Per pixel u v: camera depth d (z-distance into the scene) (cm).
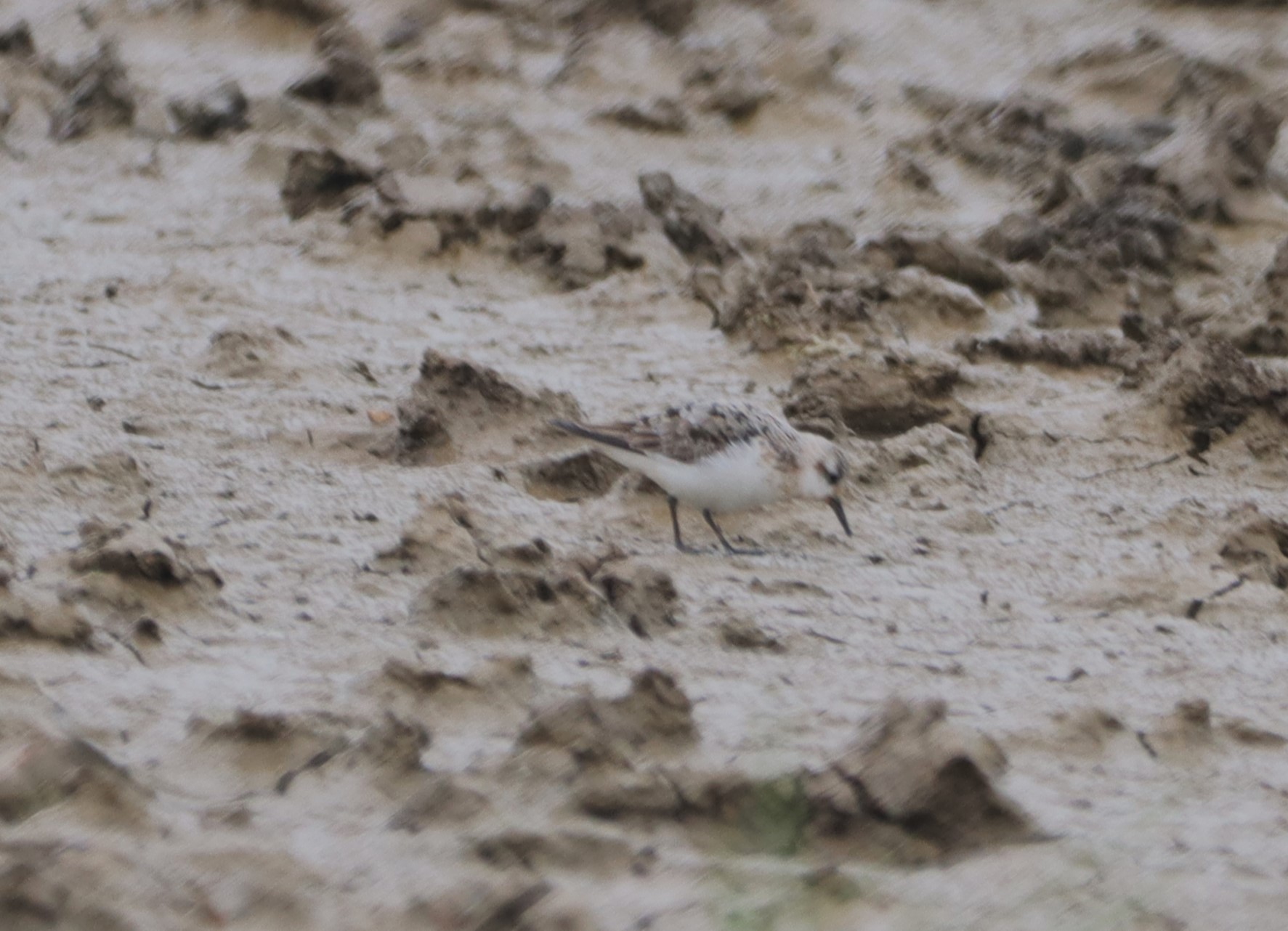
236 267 3634
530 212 3822
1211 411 2908
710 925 1404
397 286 3609
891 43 5316
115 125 4334
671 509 2533
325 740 1644
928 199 4356
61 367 2961
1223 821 1667
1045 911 1458
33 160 4169
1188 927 1453
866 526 2530
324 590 2148
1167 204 4034
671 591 2127
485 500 2534
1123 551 2478
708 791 1588
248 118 4425
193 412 2803
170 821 1497
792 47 4988
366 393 2967
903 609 2230
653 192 3919
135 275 3525
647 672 1750
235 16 5025
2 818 1454
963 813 1570
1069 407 3078
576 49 4950
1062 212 4069
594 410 2964
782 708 1878
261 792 1578
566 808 1572
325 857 1462
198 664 1892
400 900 1402
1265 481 2805
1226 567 2369
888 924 1425
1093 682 2027
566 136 4531
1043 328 3600
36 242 3709
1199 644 2162
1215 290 3850
